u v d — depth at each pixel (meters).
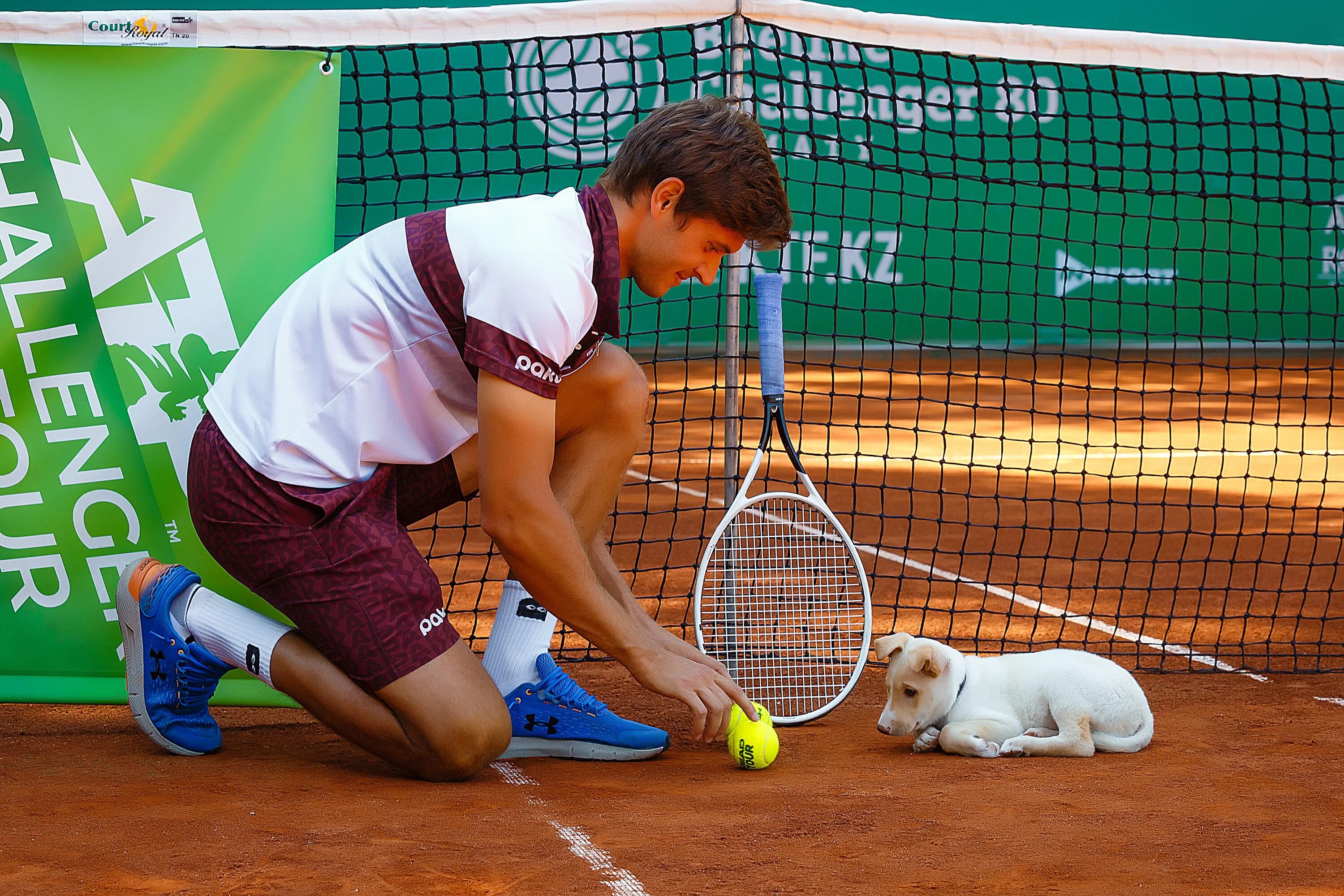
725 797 2.79
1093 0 21.45
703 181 2.73
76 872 2.31
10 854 2.41
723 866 2.35
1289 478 9.34
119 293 3.60
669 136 2.75
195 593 3.05
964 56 4.36
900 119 20.98
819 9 4.20
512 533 2.71
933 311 21.77
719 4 4.14
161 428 3.62
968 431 12.45
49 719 3.52
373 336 2.81
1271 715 3.59
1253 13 21.89
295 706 3.63
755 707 3.07
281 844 2.46
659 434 11.88
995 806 2.72
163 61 3.63
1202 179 5.55
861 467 9.87
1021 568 6.06
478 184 18.66
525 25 4.09
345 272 2.85
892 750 3.24
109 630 3.61
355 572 2.78
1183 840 2.51
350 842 2.47
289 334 2.87
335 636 2.78
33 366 3.59
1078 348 21.83
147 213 3.61
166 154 3.62
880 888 2.25
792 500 3.52
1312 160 21.48
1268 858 2.41
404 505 3.07
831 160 4.91
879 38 4.29
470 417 2.97
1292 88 21.19
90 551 3.61
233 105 3.66
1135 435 12.19
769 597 3.83
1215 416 13.91
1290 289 22.06
